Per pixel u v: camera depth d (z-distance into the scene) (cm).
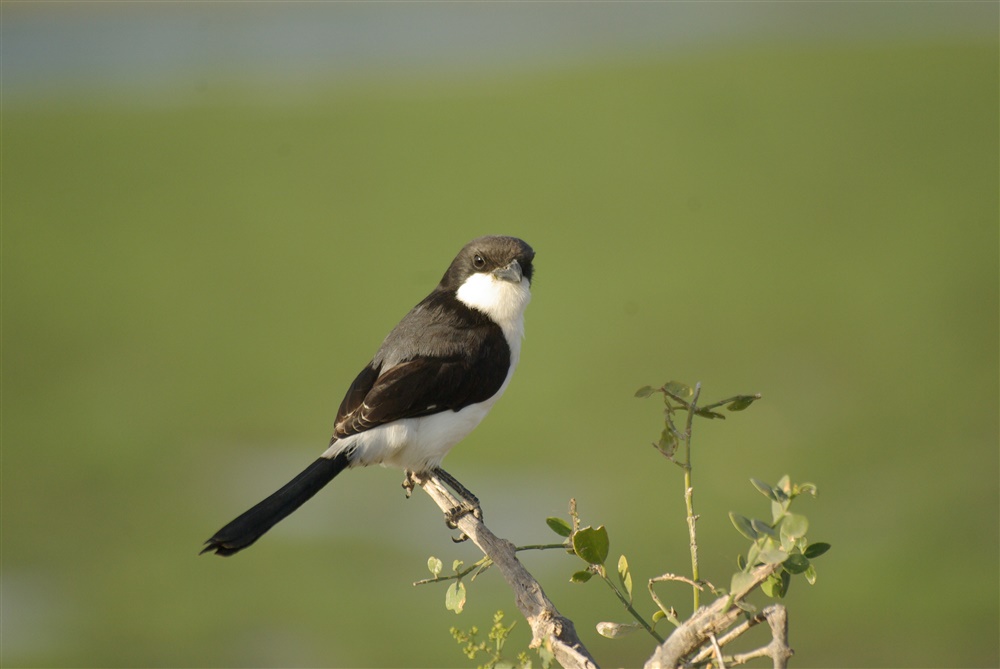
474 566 354
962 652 1018
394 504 1367
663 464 1442
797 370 1728
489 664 315
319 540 1273
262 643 1070
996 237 2273
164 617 1137
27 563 1271
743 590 272
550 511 1312
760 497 1319
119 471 1512
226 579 1198
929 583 1112
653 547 1222
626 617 1096
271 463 1545
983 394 1597
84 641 1079
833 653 1026
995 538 1220
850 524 1269
